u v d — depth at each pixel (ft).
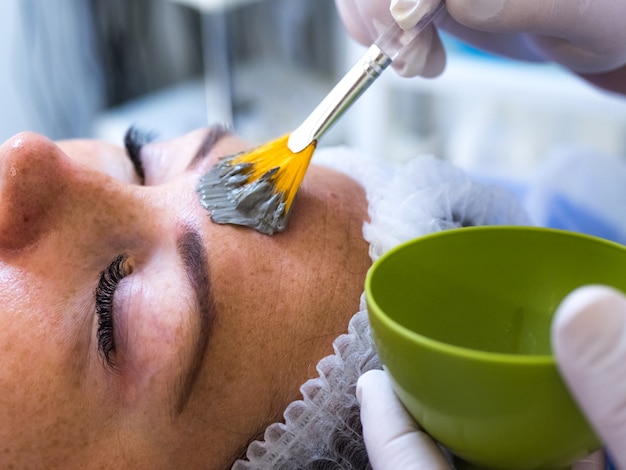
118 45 6.97
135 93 7.16
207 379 2.13
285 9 6.76
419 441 1.89
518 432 1.50
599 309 1.31
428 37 2.58
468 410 1.50
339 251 2.37
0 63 6.54
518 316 1.98
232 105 6.48
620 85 3.61
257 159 2.47
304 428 2.18
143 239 2.28
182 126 6.32
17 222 2.15
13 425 2.00
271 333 2.19
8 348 2.03
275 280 2.24
